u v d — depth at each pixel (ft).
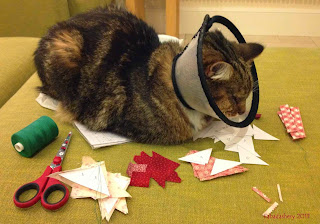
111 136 4.13
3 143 3.96
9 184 3.40
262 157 3.83
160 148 4.01
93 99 4.21
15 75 5.70
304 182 3.48
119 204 3.19
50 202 3.17
